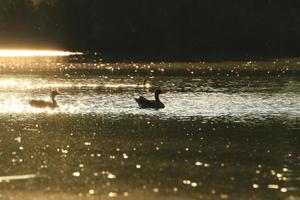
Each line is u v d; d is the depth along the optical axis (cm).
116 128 9150
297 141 8138
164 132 8806
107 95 13475
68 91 14375
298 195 5859
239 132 8781
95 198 5822
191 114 10512
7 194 5934
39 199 5806
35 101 11456
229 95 13312
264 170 6675
